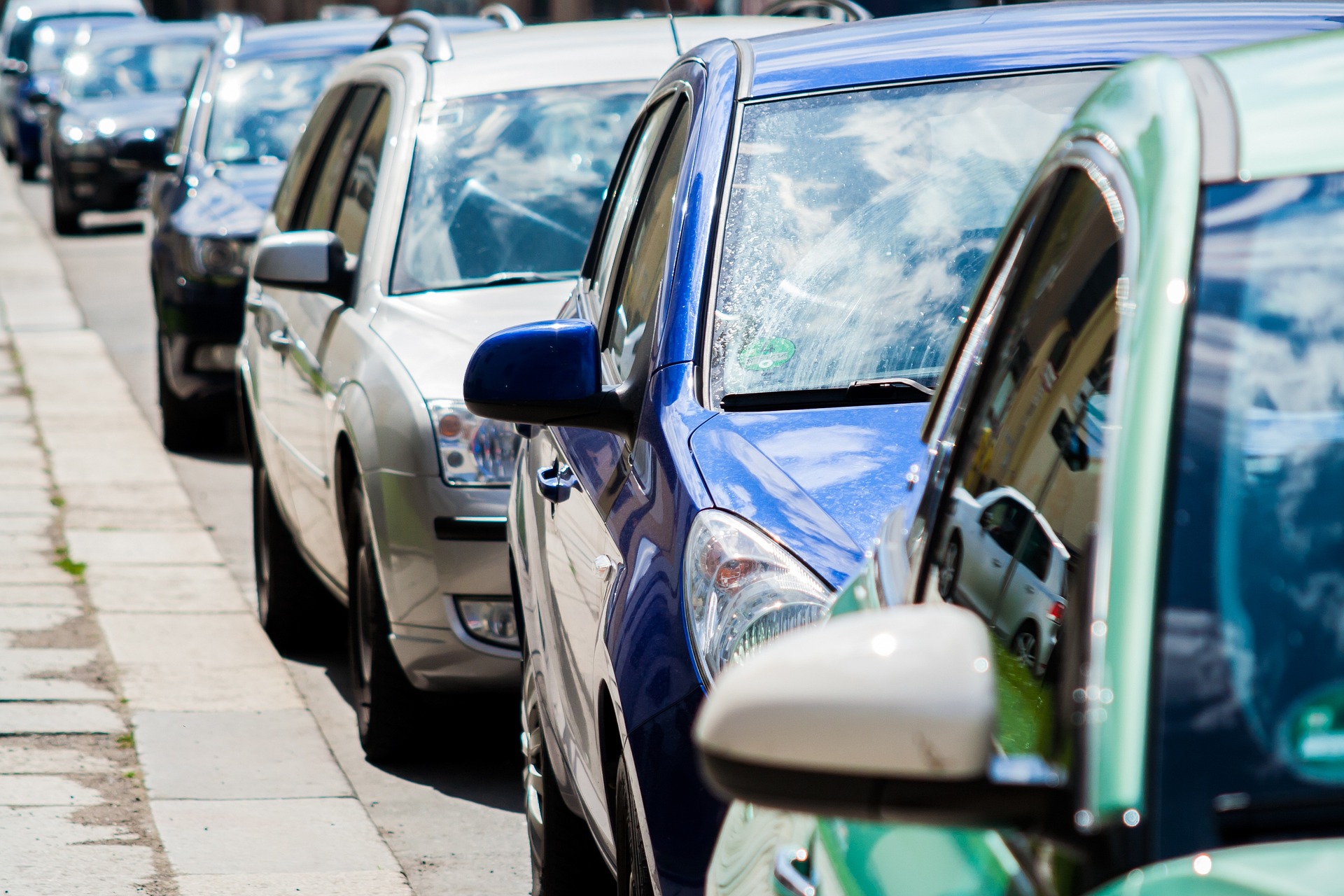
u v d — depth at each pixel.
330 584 13.52
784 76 8.33
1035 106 8.07
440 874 10.26
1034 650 4.59
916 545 4.71
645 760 5.97
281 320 15.02
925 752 2.91
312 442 13.41
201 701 13.55
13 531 19.41
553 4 68.81
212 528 19.97
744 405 7.07
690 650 5.97
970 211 7.73
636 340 8.02
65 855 10.34
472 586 11.08
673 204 8.05
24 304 37.53
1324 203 3.53
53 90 62.94
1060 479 4.70
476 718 13.19
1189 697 3.03
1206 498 3.22
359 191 14.23
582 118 13.73
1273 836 2.91
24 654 14.71
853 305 7.45
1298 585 3.15
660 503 6.71
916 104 8.13
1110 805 2.92
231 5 92.75
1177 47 8.20
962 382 5.09
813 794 2.98
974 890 3.33
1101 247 4.22
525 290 12.62
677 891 5.71
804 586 5.80
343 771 12.02
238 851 10.48
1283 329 3.40
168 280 23.09
